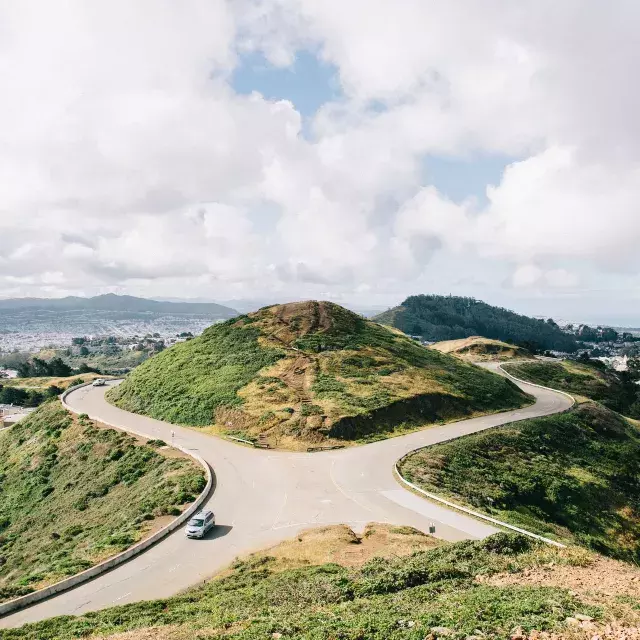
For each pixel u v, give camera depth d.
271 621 17.67
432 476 44.94
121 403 78.50
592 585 19.23
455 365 88.56
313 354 79.19
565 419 70.50
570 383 115.50
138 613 21.56
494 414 72.56
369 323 100.69
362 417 59.47
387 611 16.94
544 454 58.94
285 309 97.94
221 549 30.52
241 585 24.14
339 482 42.66
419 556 24.27
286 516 35.62
